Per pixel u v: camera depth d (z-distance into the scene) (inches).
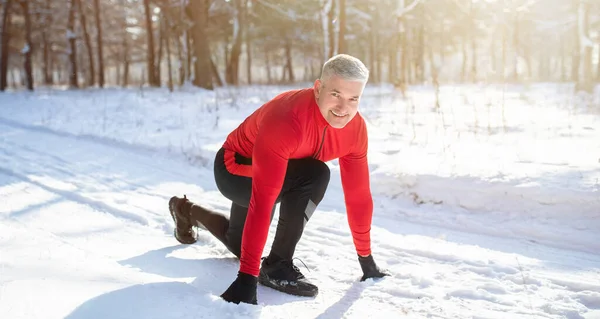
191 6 800.9
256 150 101.1
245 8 1146.7
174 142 305.6
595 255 138.2
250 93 692.1
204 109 502.9
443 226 165.6
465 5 1299.2
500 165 195.3
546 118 344.8
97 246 144.0
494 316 102.2
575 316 102.3
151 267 128.6
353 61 96.0
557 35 1512.1
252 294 101.5
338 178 213.3
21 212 174.4
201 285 117.5
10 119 431.8
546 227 154.9
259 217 100.7
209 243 148.4
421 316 103.0
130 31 1502.2
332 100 97.2
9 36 943.0
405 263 133.8
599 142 239.3
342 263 134.3
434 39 1549.0
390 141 271.6
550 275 123.6
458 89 727.1
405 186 191.6
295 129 100.0
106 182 222.1
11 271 95.4
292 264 115.9
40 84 1429.6
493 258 135.6
